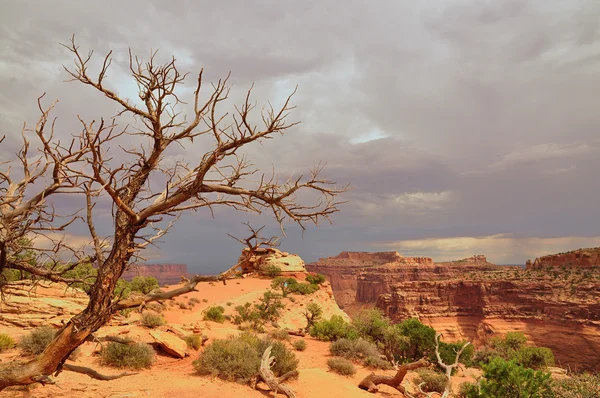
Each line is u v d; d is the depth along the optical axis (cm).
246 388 1630
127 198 772
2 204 759
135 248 764
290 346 2897
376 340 3603
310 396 1702
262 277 7069
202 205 803
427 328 3397
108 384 1411
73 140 759
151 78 766
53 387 1259
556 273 12850
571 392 1616
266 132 800
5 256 737
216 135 774
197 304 4653
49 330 1739
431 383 2286
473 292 13750
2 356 1582
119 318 2530
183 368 1797
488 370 1688
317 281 7338
